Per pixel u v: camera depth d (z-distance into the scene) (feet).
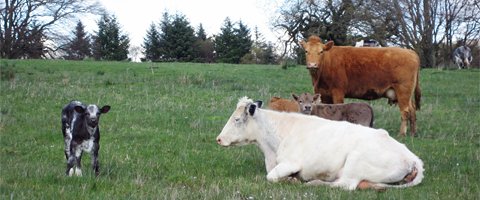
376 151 28.02
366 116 41.75
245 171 32.58
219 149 38.63
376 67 48.06
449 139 44.96
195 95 65.67
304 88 76.48
